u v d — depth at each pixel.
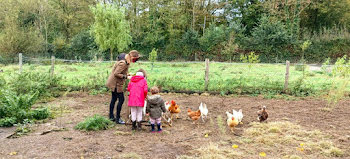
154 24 39.38
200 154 4.74
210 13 43.88
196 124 6.75
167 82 12.09
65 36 40.97
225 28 39.59
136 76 6.16
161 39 39.19
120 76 6.42
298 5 37.56
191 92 11.02
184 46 38.50
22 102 6.84
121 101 6.65
